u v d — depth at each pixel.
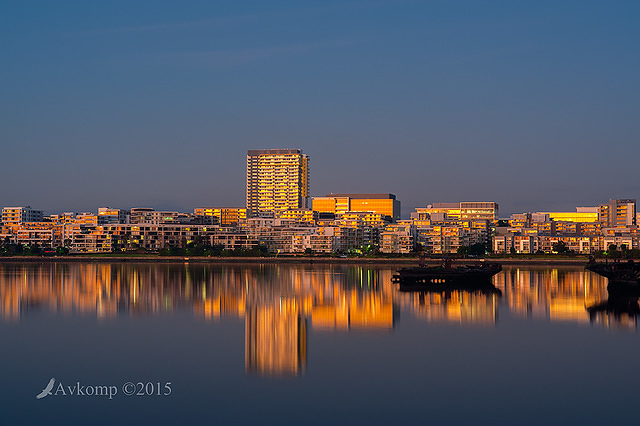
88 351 107.62
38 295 194.75
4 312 154.00
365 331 125.88
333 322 138.12
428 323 136.25
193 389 85.88
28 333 124.44
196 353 105.50
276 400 81.56
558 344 112.25
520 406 79.12
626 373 93.12
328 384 87.62
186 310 158.25
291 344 112.44
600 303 173.38
